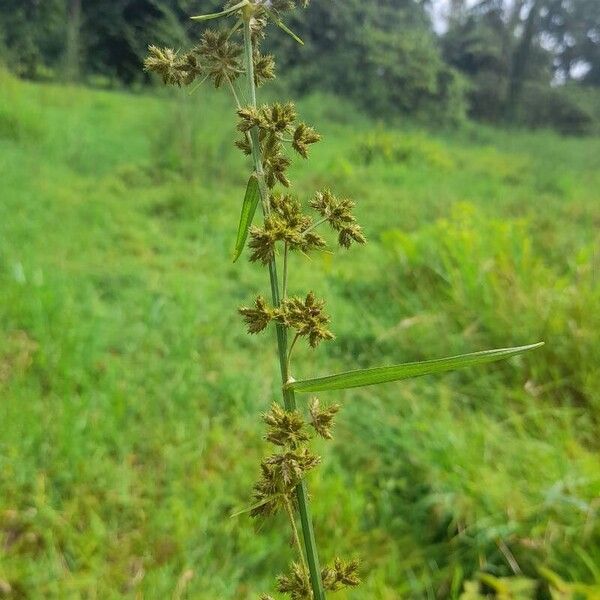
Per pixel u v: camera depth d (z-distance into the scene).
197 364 3.48
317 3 17.72
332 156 10.65
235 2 0.75
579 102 27.31
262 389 3.35
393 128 17.16
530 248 4.93
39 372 3.24
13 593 2.12
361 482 2.72
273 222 0.71
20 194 5.99
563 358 3.42
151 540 2.33
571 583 2.09
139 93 15.71
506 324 3.62
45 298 3.78
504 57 28.73
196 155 7.97
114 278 4.60
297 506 0.75
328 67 18.09
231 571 2.26
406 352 3.78
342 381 0.71
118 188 6.99
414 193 8.33
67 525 2.34
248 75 0.72
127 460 2.74
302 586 0.75
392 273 4.79
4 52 11.95
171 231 6.00
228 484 2.63
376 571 2.26
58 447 2.66
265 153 0.72
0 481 2.51
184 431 2.93
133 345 3.66
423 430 2.89
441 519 2.47
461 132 19.47
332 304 4.42
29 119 8.40
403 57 18.64
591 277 4.08
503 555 2.32
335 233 5.55
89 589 2.12
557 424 3.02
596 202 8.19
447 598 2.25
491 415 3.17
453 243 4.62
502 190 9.20
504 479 2.52
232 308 4.38
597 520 2.30
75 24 13.92
